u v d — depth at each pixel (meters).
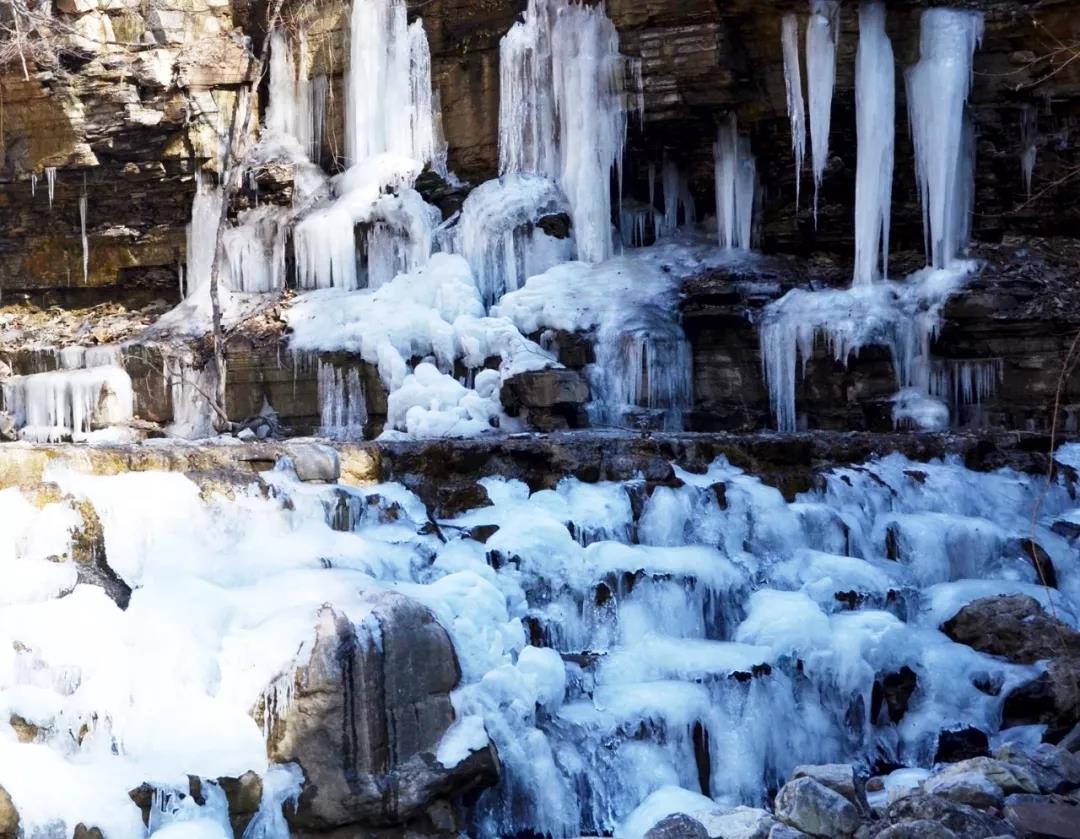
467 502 10.43
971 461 12.77
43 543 8.09
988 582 11.14
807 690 9.80
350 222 17.72
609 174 17.16
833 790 8.14
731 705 9.38
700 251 17.00
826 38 15.69
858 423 14.80
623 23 16.62
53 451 8.73
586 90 16.91
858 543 11.40
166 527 8.56
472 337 15.70
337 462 10.10
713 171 17.41
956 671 10.10
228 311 17.97
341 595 8.34
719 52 16.11
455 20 18.31
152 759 7.45
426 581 9.38
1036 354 14.48
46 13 18.50
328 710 7.72
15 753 7.12
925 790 8.48
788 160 16.84
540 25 17.45
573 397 14.67
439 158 18.48
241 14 19.52
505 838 8.34
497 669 8.55
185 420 16.92
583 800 8.62
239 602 8.17
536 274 16.97
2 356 17.95
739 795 9.12
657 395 15.45
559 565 9.92
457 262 16.78
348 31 18.88
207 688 7.75
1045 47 15.54
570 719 8.79
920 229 16.41
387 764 7.84
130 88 18.86
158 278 19.92
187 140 19.17
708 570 10.30
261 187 18.88
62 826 6.95
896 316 14.90
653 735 8.98
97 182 19.52
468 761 8.00
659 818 8.41
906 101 15.93
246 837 7.54
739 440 11.99
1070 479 12.88
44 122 19.16
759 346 15.38
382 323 16.17
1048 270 15.38
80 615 7.75
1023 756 8.70
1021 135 15.88
